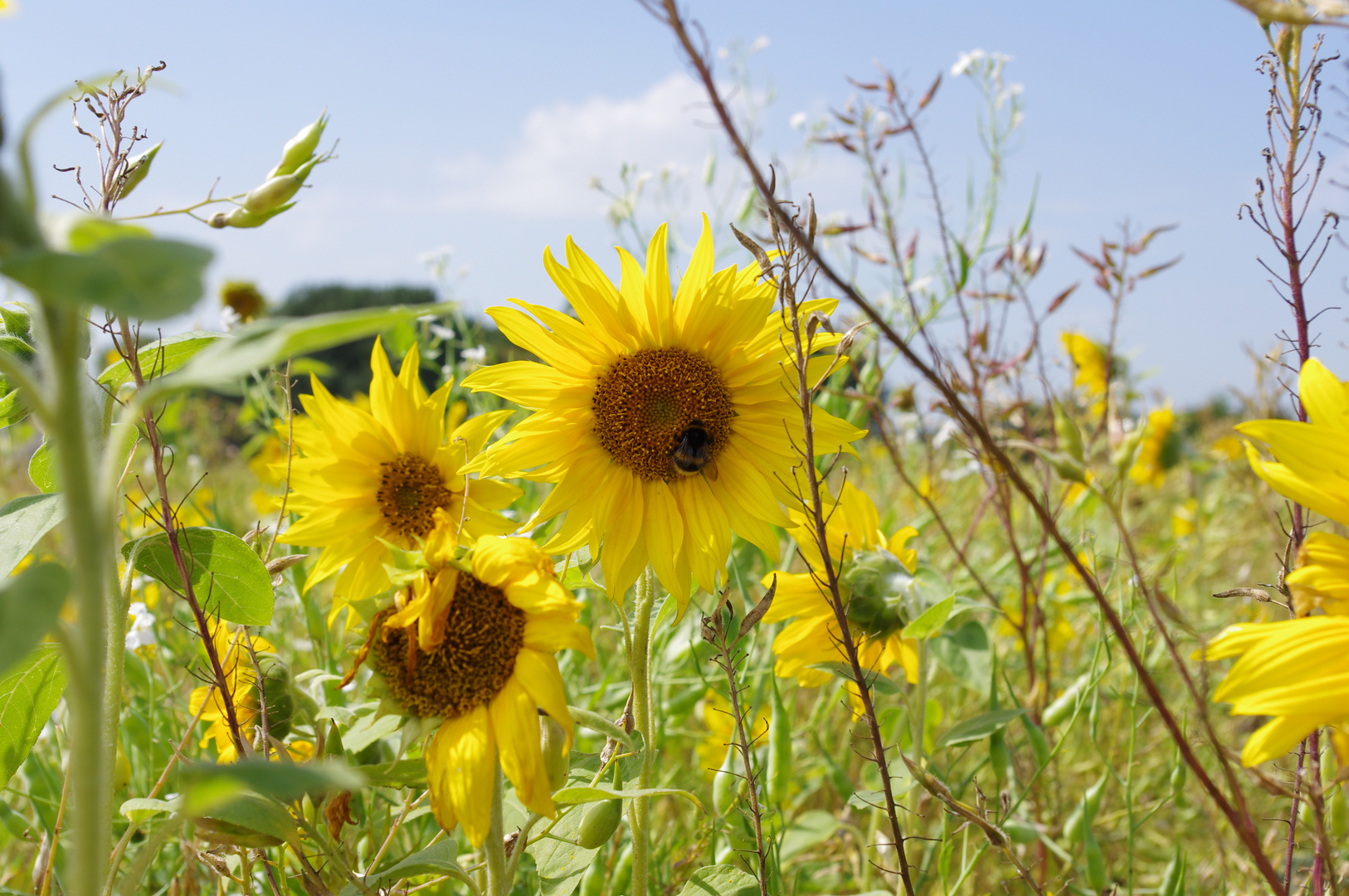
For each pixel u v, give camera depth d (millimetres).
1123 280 707
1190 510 1131
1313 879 483
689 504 545
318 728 480
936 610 558
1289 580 418
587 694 704
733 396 556
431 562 447
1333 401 424
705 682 581
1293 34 497
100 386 475
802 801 718
